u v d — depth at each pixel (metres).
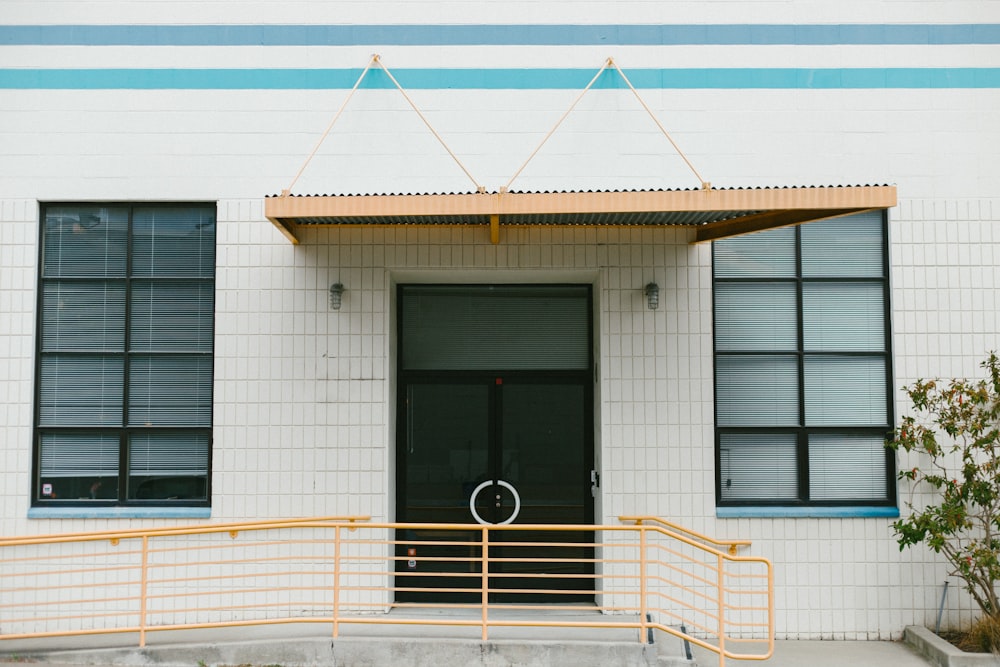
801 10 8.62
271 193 8.48
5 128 8.53
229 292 8.41
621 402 8.34
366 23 8.61
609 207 6.96
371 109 8.54
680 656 7.05
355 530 8.23
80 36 8.59
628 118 8.53
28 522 8.24
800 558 8.20
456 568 8.91
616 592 7.15
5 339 8.42
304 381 8.34
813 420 8.55
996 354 8.38
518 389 9.09
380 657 6.99
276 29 8.60
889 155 8.52
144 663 7.04
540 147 8.48
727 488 8.48
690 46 8.59
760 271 8.69
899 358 8.43
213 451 8.28
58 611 8.12
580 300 9.13
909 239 8.52
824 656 7.55
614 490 8.27
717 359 8.59
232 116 8.54
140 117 8.54
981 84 8.57
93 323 8.61
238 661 7.01
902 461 8.34
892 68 8.58
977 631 7.44
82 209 8.66
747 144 8.52
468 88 8.55
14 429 8.33
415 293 9.11
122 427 8.48
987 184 8.51
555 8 8.62
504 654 6.97
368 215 7.09
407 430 9.02
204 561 7.96
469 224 8.36
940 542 7.27
